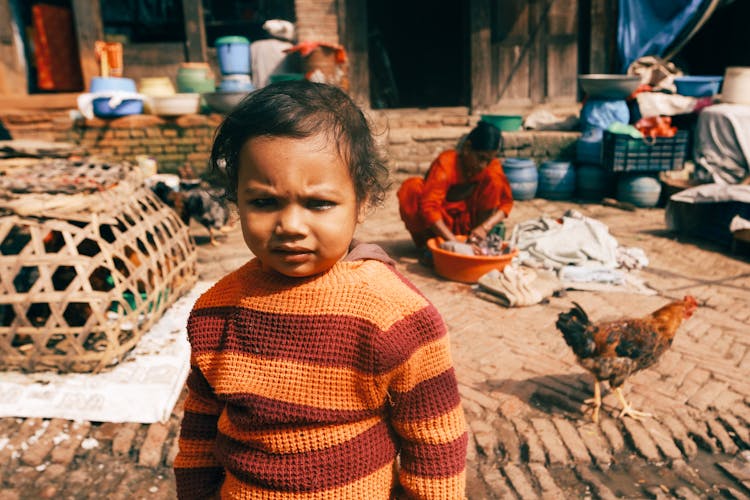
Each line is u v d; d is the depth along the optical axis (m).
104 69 9.61
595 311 4.62
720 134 7.73
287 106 1.00
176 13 12.24
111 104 8.90
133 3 12.02
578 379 3.58
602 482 2.77
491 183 5.57
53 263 3.45
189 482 1.33
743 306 4.73
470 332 4.24
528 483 2.74
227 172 1.12
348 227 1.07
